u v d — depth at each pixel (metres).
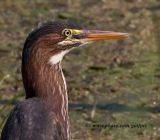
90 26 17.98
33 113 9.82
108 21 18.33
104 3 19.38
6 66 15.92
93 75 15.65
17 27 17.95
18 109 9.88
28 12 18.78
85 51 16.70
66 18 18.44
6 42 17.17
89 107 14.31
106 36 10.80
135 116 14.06
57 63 10.40
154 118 13.98
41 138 9.62
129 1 19.48
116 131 13.53
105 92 14.91
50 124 9.81
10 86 15.03
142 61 16.28
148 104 14.50
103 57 16.44
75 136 13.32
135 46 16.98
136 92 14.95
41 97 10.30
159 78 15.58
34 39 10.25
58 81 10.38
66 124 10.48
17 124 9.71
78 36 10.63
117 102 14.55
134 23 18.20
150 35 17.56
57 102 10.38
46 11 18.86
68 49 10.55
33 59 10.25
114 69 15.91
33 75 10.27
